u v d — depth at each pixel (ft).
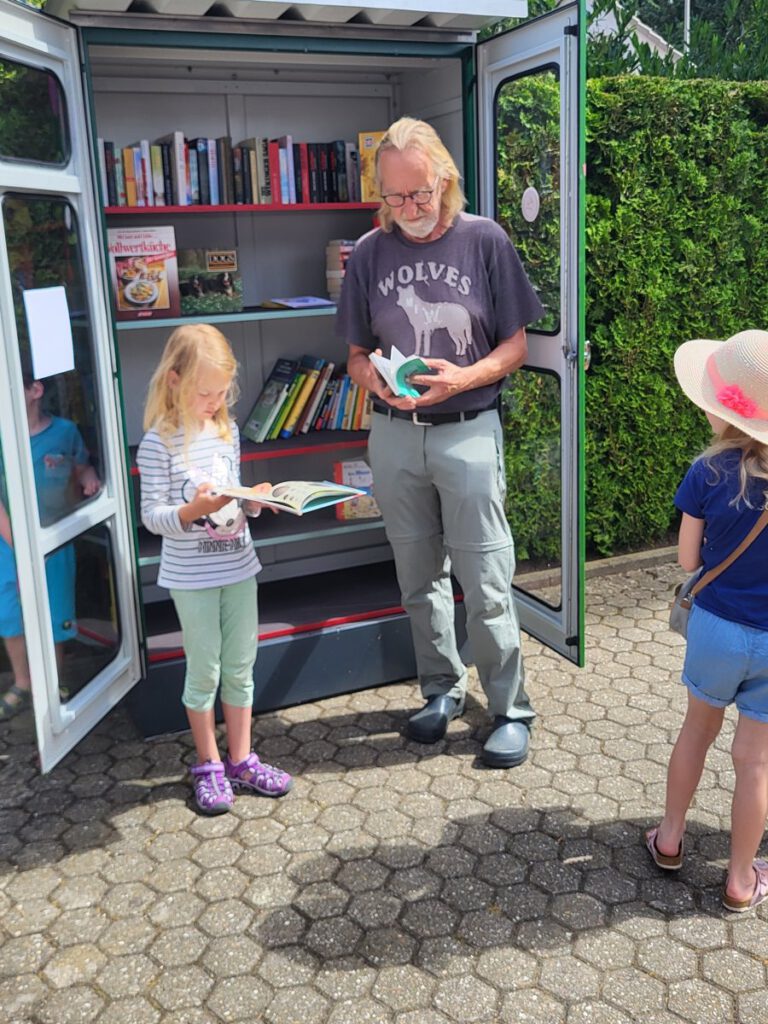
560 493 11.11
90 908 8.44
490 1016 7.04
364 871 8.75
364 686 12.24
